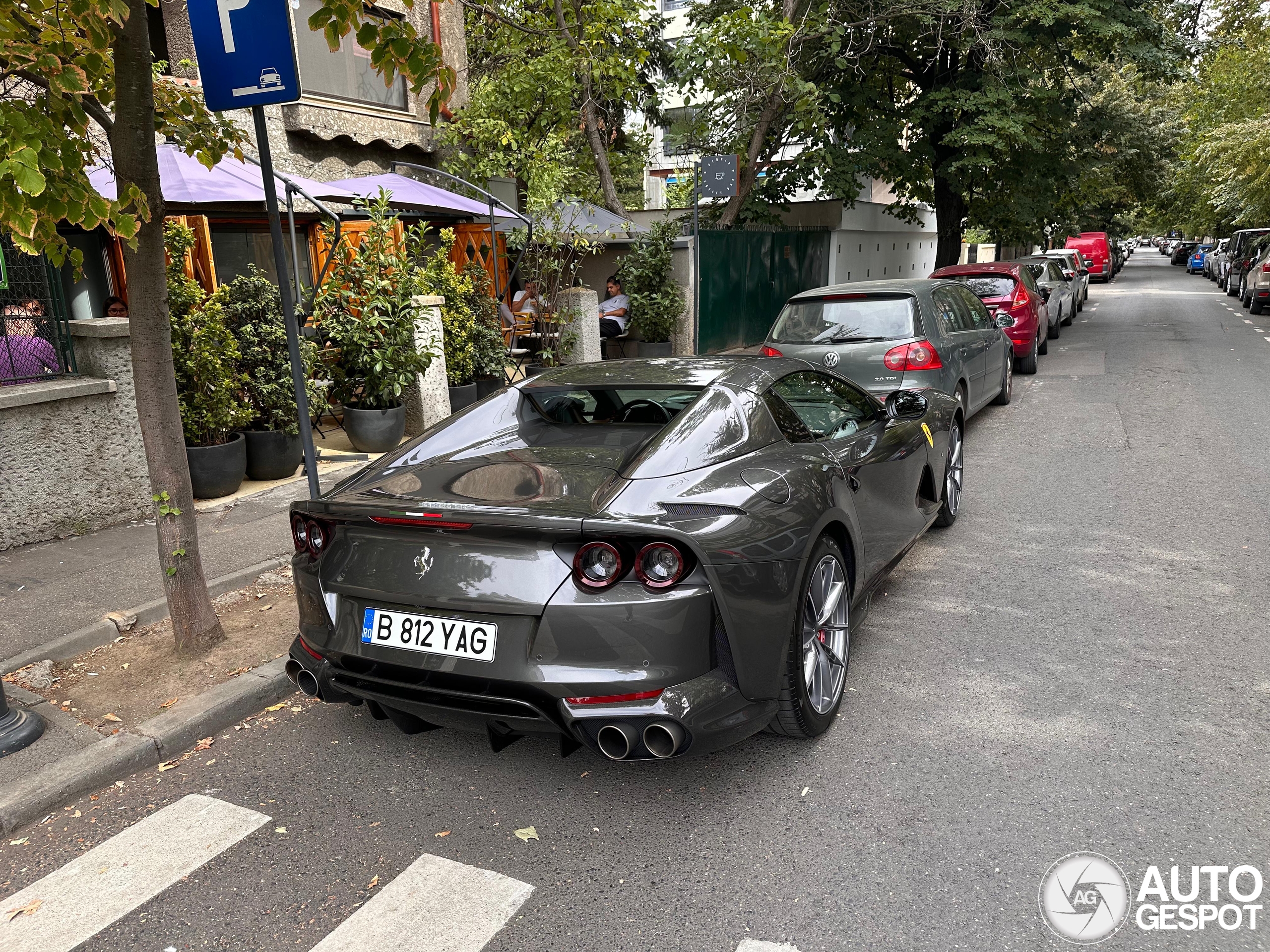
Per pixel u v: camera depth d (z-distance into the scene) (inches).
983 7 710.5
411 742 143.7
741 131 639.8
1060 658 162.7
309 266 438.6
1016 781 124.7
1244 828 112.6
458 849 114.8
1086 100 794.8
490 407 159.6
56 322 243.1
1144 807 117.4
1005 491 279.4
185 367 265.6
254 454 292.5
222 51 159.3
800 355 318.0
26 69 141.3
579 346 477.7
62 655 173.2
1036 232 867.4
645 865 110.3
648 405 152.3
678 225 553.6
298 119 441.1
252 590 205.2
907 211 877.8
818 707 137.1
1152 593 192.5
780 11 610.9
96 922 104.0
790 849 112.1
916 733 138.9
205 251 367.9
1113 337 718.5
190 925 103.0
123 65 146.0
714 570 112.2
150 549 229.8
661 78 959.6
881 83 834.2
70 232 345.1
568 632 109.0
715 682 113.7
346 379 333.7
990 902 101.3
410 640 117.0
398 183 427.2
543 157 523.2
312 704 158.2
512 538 112.5
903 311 311.3
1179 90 1513.3
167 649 173.9
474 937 98.7
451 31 556.4
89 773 131.9
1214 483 278.2
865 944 95.6
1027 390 475.5
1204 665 157.8
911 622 182.2
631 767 133.6
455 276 391.5
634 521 109.8
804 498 133.3
